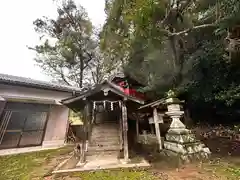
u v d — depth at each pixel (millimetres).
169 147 6414
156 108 8094
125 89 15805
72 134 12820
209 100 9125
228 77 7941
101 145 8594
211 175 4184
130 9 8945
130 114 11430
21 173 5367
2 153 8461
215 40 8484
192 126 11250
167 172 4688
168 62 12250
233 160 5234
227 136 8156
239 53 6836
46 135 10641
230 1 5395
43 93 10672
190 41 11070
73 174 4965
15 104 9258
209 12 7766
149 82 13242
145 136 10688
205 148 6070
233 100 7320
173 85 11289
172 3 8828
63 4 19062
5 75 10242
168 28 10203
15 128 9289
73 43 19516
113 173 4859
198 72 9523
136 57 14250
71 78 21906
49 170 5566
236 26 6020
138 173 4750
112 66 20453
